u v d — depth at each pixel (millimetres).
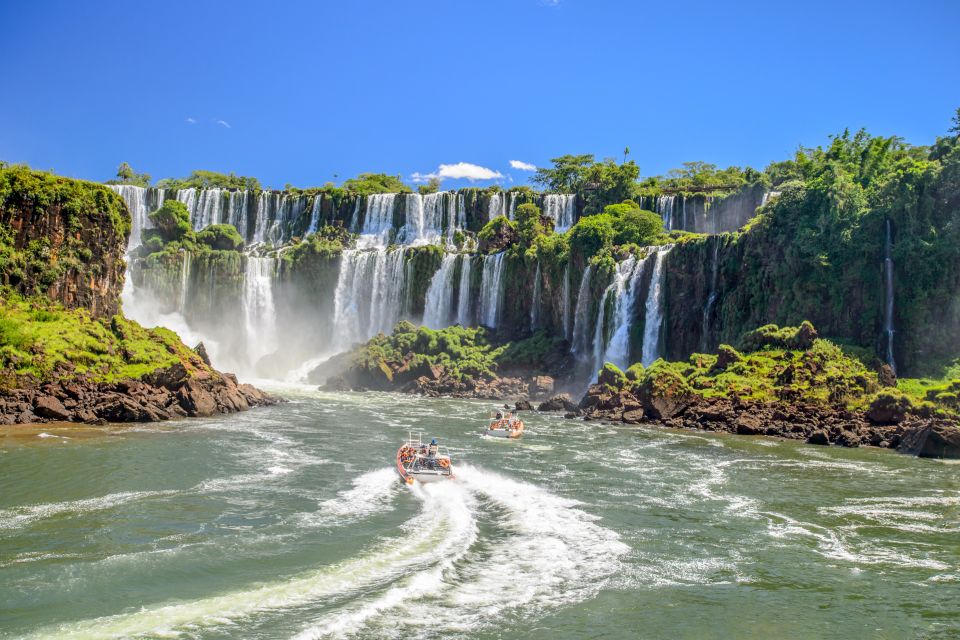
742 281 91750
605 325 104500
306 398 92062
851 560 30812
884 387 70562
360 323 127625
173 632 22281
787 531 34781
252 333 127062
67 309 79562
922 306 77625
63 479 41344
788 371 73312
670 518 36719
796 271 85875
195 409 69750
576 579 27953
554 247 114438
